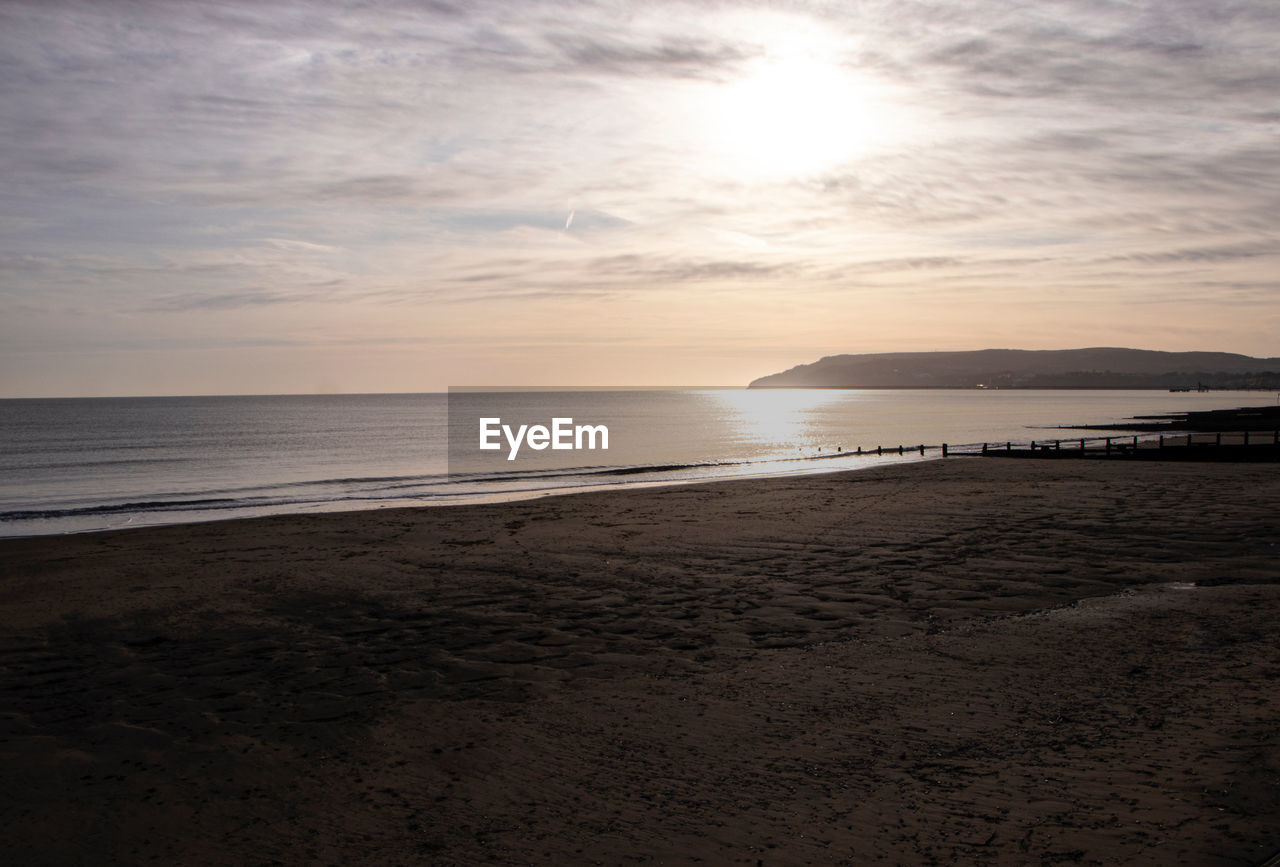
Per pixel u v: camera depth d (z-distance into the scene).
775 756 5.39
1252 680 6.45
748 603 10.07
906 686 6.75
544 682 7.24
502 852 4.20
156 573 13.01
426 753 5.68
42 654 8.50
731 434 74.56
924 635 8.36
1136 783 4.67
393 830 4.52
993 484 24.05
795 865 3.95
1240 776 4.66
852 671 7.24
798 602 10.03
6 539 17.52
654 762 5.38
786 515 18.02
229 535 17.19
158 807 4.90
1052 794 4.60
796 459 44.06
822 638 8.40
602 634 8.83
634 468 38.94
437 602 10.54
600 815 4.61
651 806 4.71
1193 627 8.20
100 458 48.47
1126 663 7.10
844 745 5.52
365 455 51.03
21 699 7.06
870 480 26.53
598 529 16.77
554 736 5.93
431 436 73.25
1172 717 5.72
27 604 10.88
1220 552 12.40
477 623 9.43
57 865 4.20
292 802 4.93
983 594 10.16
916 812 4.47
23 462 45.50
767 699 6.57
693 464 41.00
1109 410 132.25
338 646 8.59
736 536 15.27
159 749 5.86
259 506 25.23
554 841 4.31
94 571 13.31
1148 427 71.94
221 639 8.95
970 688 6.62
